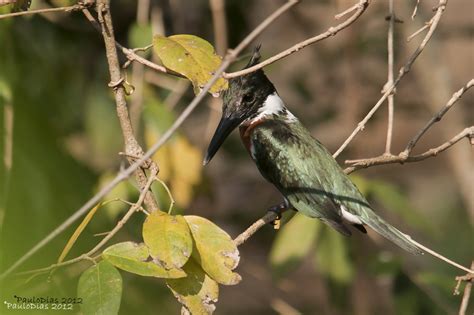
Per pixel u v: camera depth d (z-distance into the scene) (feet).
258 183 46.19
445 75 44.50
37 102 34.71
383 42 44.27
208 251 20.83
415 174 57.36
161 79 37.06
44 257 28.89
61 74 38.22
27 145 31.94
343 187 29.94
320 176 30.07
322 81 45.91
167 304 35.09
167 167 33.99
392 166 51.80
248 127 31.73
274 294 47.91
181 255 19.84
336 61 45.83
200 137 42.50
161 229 20.16
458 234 52.06
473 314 33.53
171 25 41.04
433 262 48.98
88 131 39.65
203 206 42.70
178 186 34.19
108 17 22.80
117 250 20.08
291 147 30.58
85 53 39.40
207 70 21.88
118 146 40.04
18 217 29.32
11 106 28.71
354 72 44.60
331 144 45.29
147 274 19.63
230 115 31.42
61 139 34.06
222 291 49.01
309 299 48.01
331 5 46.16
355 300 41.01
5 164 27.86
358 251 41.60
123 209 32.83
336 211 29.50
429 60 44.24
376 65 45.88
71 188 32.53
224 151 44.42
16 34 35.96
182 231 20.13
